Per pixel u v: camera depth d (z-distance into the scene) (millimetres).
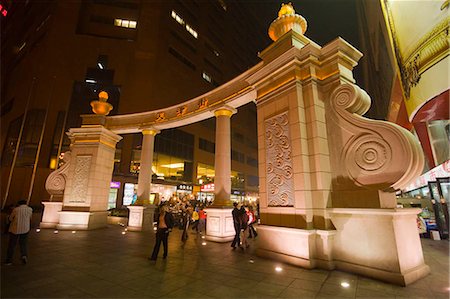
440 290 4008
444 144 9117
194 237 10359
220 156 9875
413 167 4492
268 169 6902
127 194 26031
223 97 10141
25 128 26953
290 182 6203
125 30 32344
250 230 9891
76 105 28031
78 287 4266
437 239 9219
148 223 12352
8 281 4566
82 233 10875
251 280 4586
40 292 4035
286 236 5973
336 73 6262
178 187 30641
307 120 6301
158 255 6762
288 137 6457
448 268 5234
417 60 6160
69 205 12305
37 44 32500
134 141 28094
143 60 30906
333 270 5172
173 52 35000
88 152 12828
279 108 6883
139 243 8656
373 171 5148
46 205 12930
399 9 7008
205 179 34969
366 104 5898
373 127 5273
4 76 38938
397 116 12758
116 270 5293
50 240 9102
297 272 5043
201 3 42500
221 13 47812
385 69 13578
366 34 20828
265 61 7879
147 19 32812
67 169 13086
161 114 12867
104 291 4074
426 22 5754
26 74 31734
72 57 29375
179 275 4934
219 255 6742
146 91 29766
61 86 28172
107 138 13555
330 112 6230
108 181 13547
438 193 9359
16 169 25516
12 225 5859
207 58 41375
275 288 4172
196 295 3891
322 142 6039
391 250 4520
